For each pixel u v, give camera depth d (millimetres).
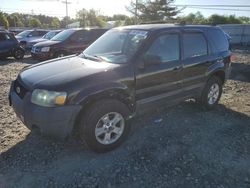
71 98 3510
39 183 3309
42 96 3504
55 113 3461
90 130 3721
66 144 4176
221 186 3309
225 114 5656
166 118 5270
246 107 6172
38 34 21781
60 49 12930
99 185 3285
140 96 4277
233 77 9773
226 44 6078
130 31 4766
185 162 3775
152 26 4836
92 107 3719
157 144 4238
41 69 4152
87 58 4590
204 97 5602
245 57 16922
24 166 3629
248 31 32344
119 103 3938
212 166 3707
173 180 3396
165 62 4578
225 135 4633
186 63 4914
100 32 13898
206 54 5410
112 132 3990
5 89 7430
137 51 4238
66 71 3910
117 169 3588
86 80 3652
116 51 4523
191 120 5219
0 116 5305
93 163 3715
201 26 5551
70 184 3297
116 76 3906
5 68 11492
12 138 4371
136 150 4051
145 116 5312
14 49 14969
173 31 4793
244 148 4215
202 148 4164
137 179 3402
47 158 3814
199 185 3316
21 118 3814
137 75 4141
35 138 4359
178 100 5000
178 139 4422
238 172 3598
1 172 3498
